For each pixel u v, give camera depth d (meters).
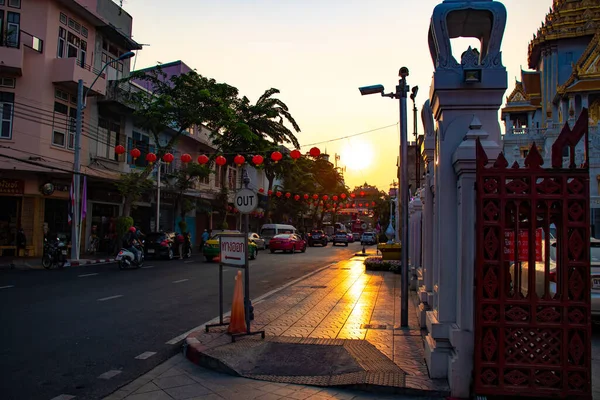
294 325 7.88
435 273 5.66
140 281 14.18
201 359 5.96
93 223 25.05
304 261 24.31
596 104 33.06
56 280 13.92
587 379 4.25
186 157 17.59
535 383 4.33
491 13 5.01
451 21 5.26
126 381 5.32
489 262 4.39
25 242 20.92
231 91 26.56
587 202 4.25
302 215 52.31
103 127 25.12
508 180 4.39
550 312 4.32
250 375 5.38
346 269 19.41
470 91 5.07
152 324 8.23
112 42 26.48
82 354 6.31
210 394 4.91
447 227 5.05
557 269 4.40
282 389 5.00
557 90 34.41
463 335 4.67
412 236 12.80
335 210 60.41
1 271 16.25
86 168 22.84
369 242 50.06
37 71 20.98
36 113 20.81
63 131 22.12
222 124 26.56
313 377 5.24
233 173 42.28
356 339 6.84
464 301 4.72
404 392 4.79
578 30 37.06
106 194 25.48
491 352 4.40
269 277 16.22
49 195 21.67
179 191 29.44
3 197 21.17
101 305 9.91
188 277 15.50
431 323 5.16
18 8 20.97
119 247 22.94
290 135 32.97
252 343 6.50
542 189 4.33
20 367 5.69
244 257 7.14
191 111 24.22
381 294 11.78
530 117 41.56
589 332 4.26
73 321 8.29
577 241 4.28
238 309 7.09
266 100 32.03
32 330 7.54
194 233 36.50
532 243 4.35
